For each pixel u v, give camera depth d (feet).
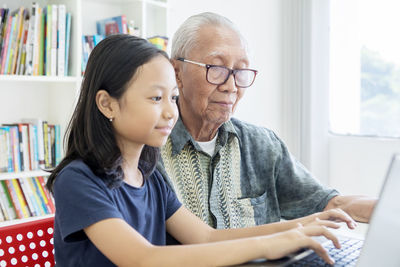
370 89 10.59
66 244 2.94
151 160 3.45
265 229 3.43
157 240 3.43
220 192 4.17
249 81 4.00
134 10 8.41
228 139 4.32
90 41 7.55
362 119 10.77
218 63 3.84
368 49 10.55
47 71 7.07
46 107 7.96
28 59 6.90
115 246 2.58
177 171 4.00
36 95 7.82
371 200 3.93
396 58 10.12
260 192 4.40
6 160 6.83
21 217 6.93
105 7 8.53
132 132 2.89
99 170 2.91
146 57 2.86
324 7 10.96
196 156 4.09
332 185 11.19
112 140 2.97
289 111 11.36
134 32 8.16
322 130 11.12
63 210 2.74
